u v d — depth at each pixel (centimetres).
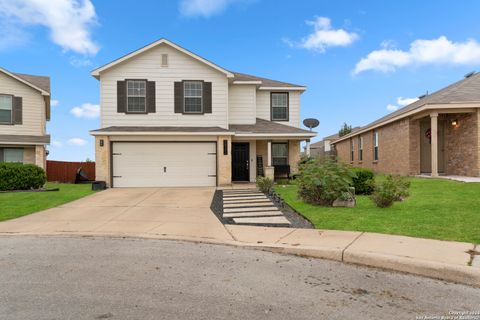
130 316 322
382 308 340
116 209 959
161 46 1609
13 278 427
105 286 398
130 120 1598
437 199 926
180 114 1619
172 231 684
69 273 445
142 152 1543
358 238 576
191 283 408
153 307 342
